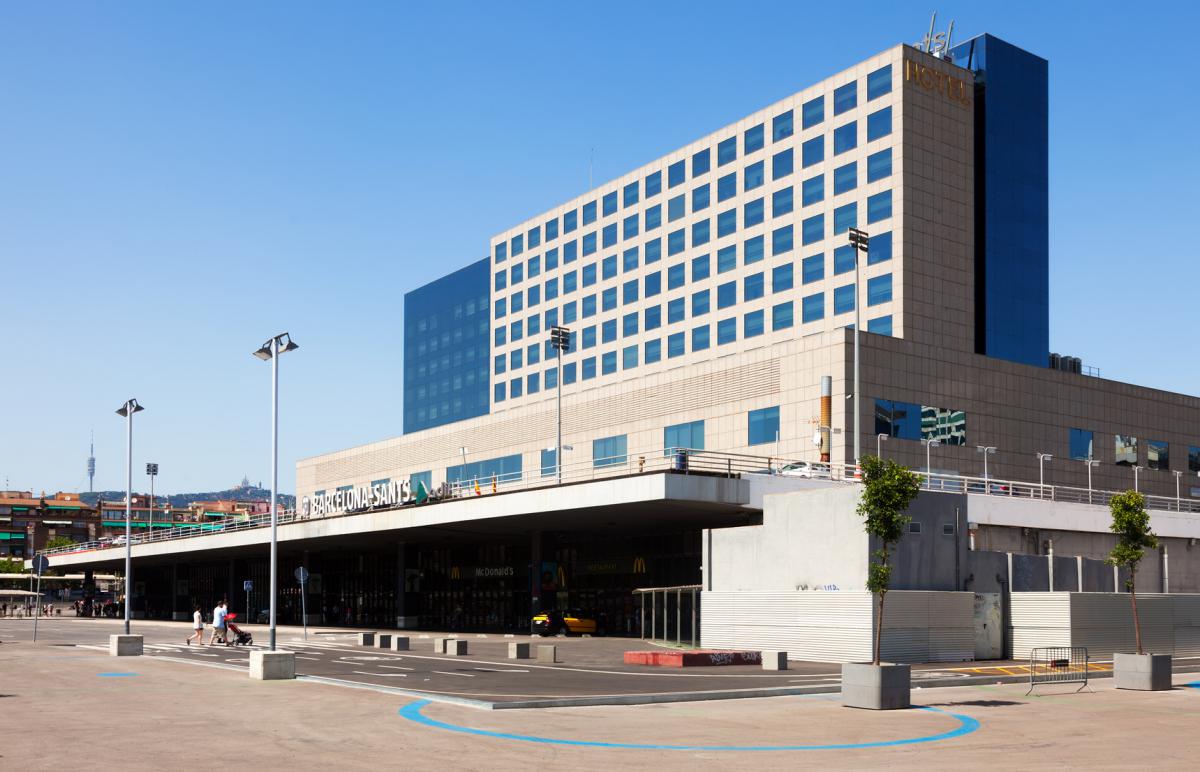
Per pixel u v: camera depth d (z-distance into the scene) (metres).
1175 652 43.69
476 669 35.28
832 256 78.81
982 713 23.77
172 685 28.56
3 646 51.12
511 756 16.81
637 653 38.38
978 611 41.62
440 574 87.94
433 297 135.12
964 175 78.25
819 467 63.16
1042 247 83.38
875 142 76.94
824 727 20.91
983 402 75.25
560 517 61.31
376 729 19.72
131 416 48.47
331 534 79.69
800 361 70.12
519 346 111.56
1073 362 85.75
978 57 82.81
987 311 79.50
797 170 82.56
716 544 47.09
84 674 32.59
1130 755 17.58
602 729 20.19
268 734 19.06
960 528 42.91
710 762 16.47
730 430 74.44
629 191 98.62
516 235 113.81
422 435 108.00
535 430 92.44
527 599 78.12
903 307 73.31
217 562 123.69
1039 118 84.88
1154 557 59.84
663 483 51.47
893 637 39.09
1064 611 40.47
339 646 52.44
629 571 69.62
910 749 18.09
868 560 40.44
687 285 91.00
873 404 69.06
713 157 90.19
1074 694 28.52
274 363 36.28
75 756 16.58
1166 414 87.06
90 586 161.88
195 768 15.50
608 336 99.06
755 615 43.66
